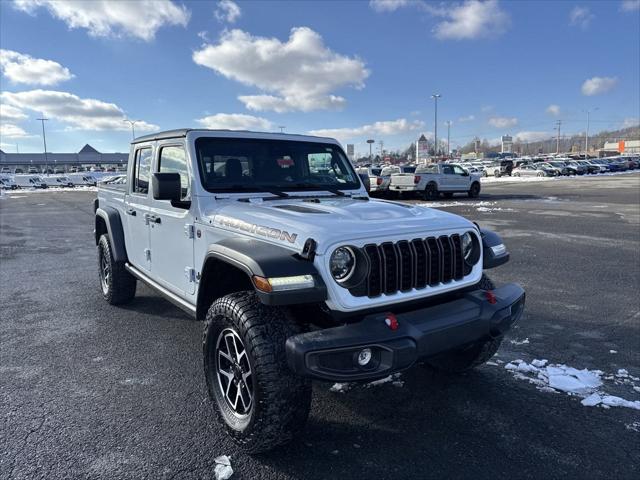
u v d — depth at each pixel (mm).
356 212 3168
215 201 3646
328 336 2461
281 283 2498
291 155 4277
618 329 4961
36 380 3900
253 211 3234
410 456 2850
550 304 5828
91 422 3246
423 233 2949
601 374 3924
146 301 6145
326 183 4426
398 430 3129
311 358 2408
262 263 2564
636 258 8445
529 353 4367
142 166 4758
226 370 3076
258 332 2625
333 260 2629
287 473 2695
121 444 2982
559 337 4750
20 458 2846
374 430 3131
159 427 3178
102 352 4477
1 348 4594
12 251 10250
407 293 2850
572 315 5406
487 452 2885
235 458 2830
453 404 3467
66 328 5145
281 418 2621
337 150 4656
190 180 3732
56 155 127688
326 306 2662
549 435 3061
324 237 2631
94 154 130125
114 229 5449
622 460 2799
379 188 23625
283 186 4109
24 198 31578
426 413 3344
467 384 3773
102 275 6223
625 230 11805
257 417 2637
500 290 3254
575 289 6488
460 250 3131
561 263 8109
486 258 3416
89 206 23484
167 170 4176
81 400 3559
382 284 2740
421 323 2660
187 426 3189
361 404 3469
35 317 5531
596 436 3049
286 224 2857
